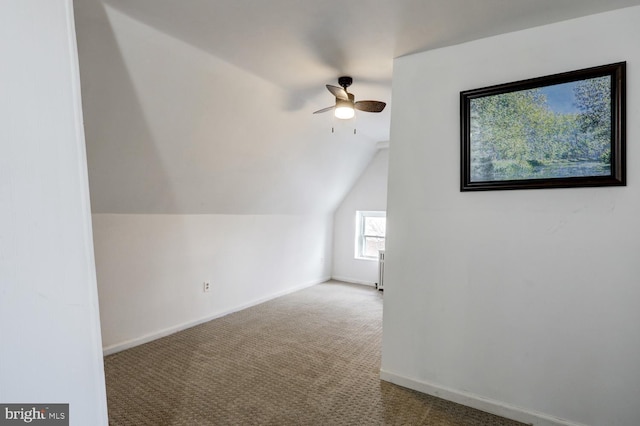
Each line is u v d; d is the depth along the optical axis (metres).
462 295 2.19
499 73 2.08
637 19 1.73
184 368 2.61
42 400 0.64
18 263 0.61
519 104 2.00
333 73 2.70
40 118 0.64
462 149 2.16
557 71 1.92
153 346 3.03
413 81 2.37
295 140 3.74
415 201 2.35
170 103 2.46
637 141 1.74
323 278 5.80
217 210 3.80
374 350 3.00
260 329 3.49
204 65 2.40
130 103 2.29
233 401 2.17
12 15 0.61
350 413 2.06
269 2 1.77
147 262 3.15
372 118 3.83
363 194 5.63
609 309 1.80
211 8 1.83
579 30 1.86
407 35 2.11
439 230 2.27
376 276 5.50
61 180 0.67
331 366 2.68
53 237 0.66
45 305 0.64
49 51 0.66
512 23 1.94
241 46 2.26
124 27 1.92
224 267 3.94
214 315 3.81
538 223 1.97
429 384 2.29
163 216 3.28
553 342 1.93
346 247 5.84
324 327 3.56
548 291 1.95
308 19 1.94
